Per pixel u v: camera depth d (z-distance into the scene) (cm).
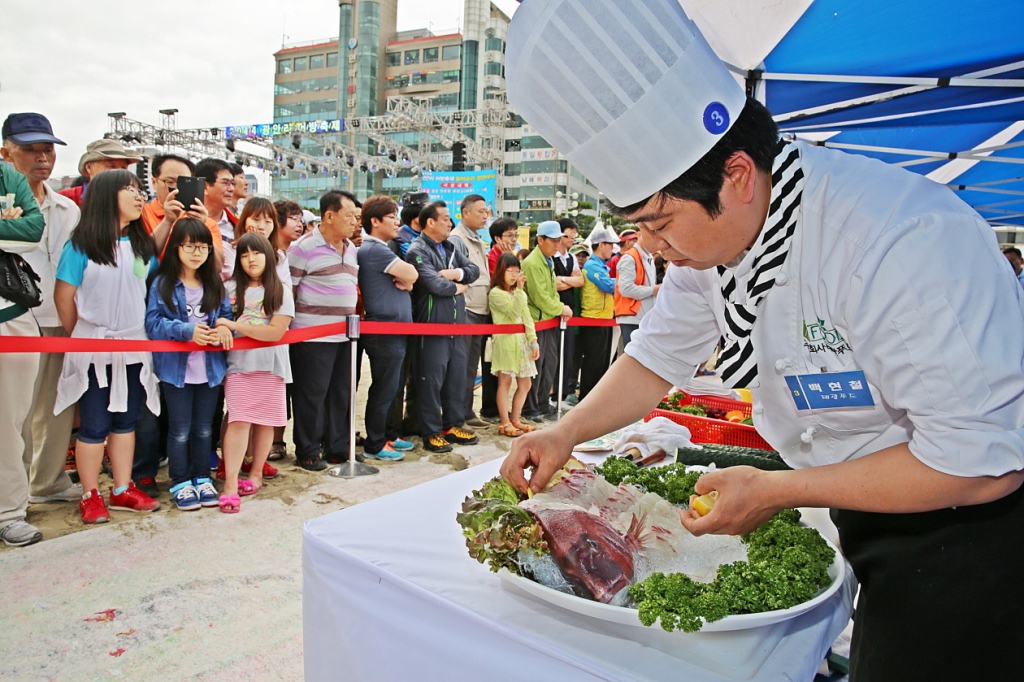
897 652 87
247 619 221
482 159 2995
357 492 359
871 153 404
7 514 278
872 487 82
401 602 94
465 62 4825
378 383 423
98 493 307
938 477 77
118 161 394
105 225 289
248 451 407
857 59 257
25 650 197
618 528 100
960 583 83
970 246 78
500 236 552
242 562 264
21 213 261
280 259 352
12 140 305
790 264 91
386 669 97
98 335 291
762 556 92
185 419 326
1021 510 82
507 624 83
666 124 82
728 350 104
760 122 88
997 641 82
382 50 5781
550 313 556
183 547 276
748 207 90
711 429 214
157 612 223
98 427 301
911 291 77
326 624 106
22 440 284
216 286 321
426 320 446
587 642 81
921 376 77
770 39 244
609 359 650
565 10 84
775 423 108
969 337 74
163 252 312
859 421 95
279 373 342
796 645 83
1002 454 73
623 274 568
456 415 481
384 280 418
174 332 305
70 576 246
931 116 303
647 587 81
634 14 81
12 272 258
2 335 270
